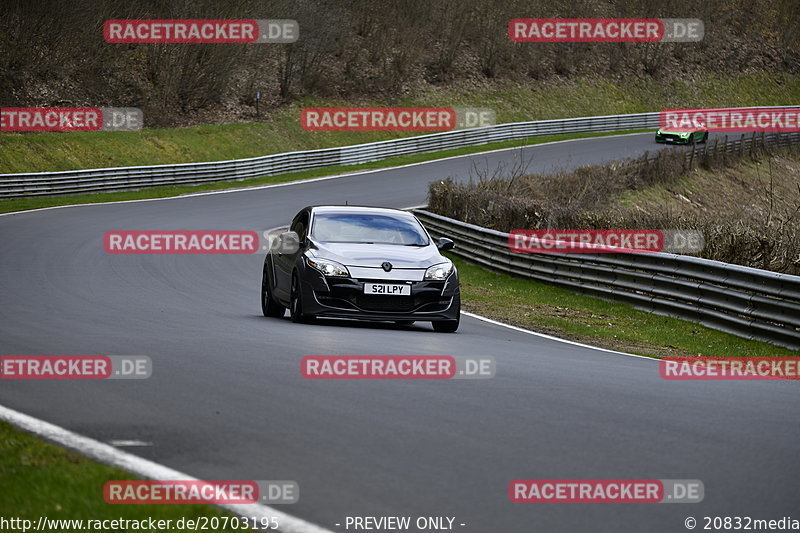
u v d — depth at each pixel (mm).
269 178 168000
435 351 37625
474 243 91812
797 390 33156
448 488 18531
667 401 28844
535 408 26688
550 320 56312
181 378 29453
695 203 156500
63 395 26375
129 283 63062
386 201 141125
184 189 150375
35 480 17094
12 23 184250
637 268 65188
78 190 137625
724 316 54625
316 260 45188
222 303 55531
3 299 51656
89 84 191000
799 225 73125
